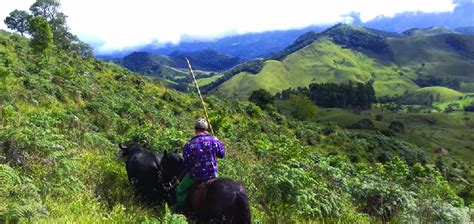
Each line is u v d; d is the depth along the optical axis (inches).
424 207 415.5
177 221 241.4
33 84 1122.7
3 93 854.5
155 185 332.8
